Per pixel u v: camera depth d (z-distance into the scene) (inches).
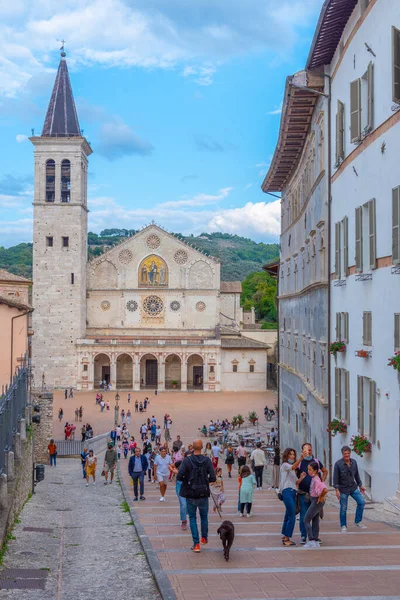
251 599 434.3
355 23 1007.0
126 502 1079.0
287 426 2014.0
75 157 4478.3
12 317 1508.4
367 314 946.7
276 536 673.6
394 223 800.3
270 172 1958.7
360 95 963.3
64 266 4488.2
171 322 4685.0
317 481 607.5
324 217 1283.2
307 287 1493.6
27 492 1160.2
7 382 1475.1
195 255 4699.8
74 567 589.3
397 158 803.4
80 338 4495.6
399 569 502.9
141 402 3998.5
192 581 486.6
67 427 2723.9
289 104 1409.9
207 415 3567.9
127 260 4690.0
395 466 827.4
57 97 4542.3
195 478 603.2
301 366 1704.0
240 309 5251.0
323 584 464.8
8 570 573.3
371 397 922.7
